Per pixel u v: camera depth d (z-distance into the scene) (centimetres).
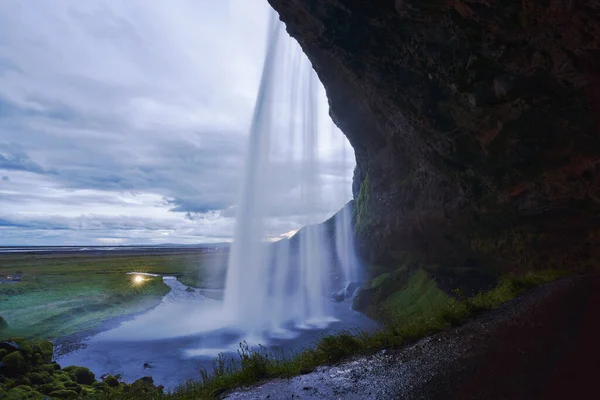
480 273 2066
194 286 4925
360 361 731
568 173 1463
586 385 416
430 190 2380
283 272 3862
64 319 2669
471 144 1730
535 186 1614
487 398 439
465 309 974
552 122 1358
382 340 846
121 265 8431
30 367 1393
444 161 2050
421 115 1811
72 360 1841
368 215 3312
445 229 2347
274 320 2498
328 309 2784
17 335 2255
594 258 1612
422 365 624
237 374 764
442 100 1669
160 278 5278
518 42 1210
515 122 1441
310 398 564
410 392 516
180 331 2352
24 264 7844
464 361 594
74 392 1236
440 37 1405
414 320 1034
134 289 4062
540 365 506
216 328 2367
